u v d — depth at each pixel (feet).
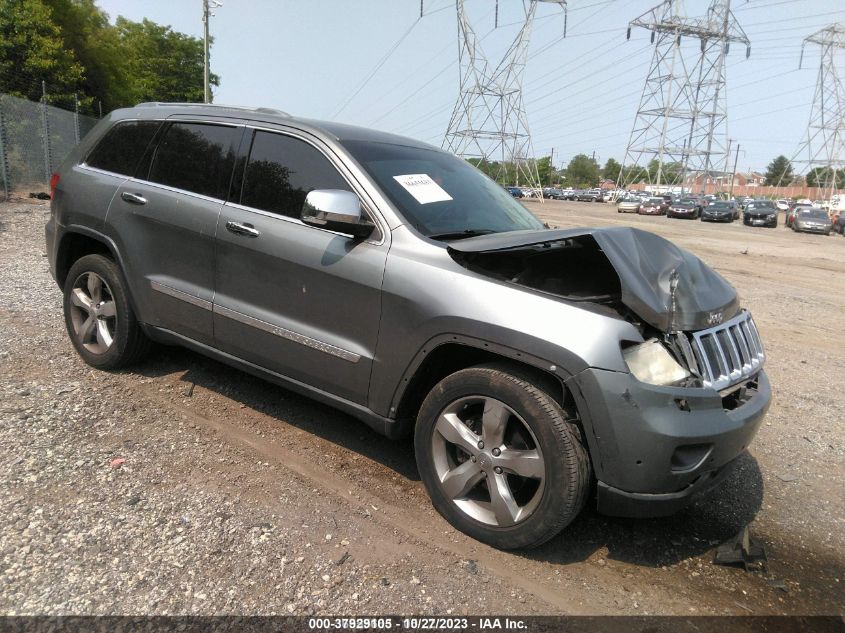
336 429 12.66
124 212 13.11
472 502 9.51
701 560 9.61
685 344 8.61
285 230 10.90
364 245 10.14
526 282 9.32
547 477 8.46
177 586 7.75
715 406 8.61
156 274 12.76
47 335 16.42
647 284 8.82
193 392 13.67
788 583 9.20
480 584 8.45
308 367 10.78
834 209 154.40
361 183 10.54
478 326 8.84
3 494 9.20
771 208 126.11
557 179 475.72
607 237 9.24
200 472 10.50
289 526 9.26
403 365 9.67
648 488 8.23
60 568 7.83
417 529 9.55
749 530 10.60
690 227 109.60
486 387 8.92
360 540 9.12
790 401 17.30
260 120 11.99
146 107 14.11
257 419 12.73
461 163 13.98
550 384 8.70
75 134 64.64
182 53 145.89
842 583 9.31
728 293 10.40
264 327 11.14
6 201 48.70
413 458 11.83
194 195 12.26
